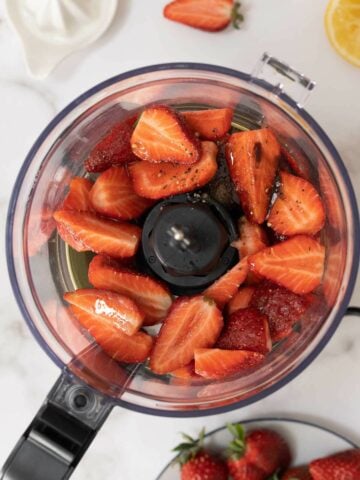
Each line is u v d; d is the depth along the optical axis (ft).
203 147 0.86
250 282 0.87
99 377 0.89
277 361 0.90
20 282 0.94
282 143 0.91
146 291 0.88
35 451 0.85
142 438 1.11
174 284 0.88
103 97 0.93
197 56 1.07
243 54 1.07
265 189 0.87
